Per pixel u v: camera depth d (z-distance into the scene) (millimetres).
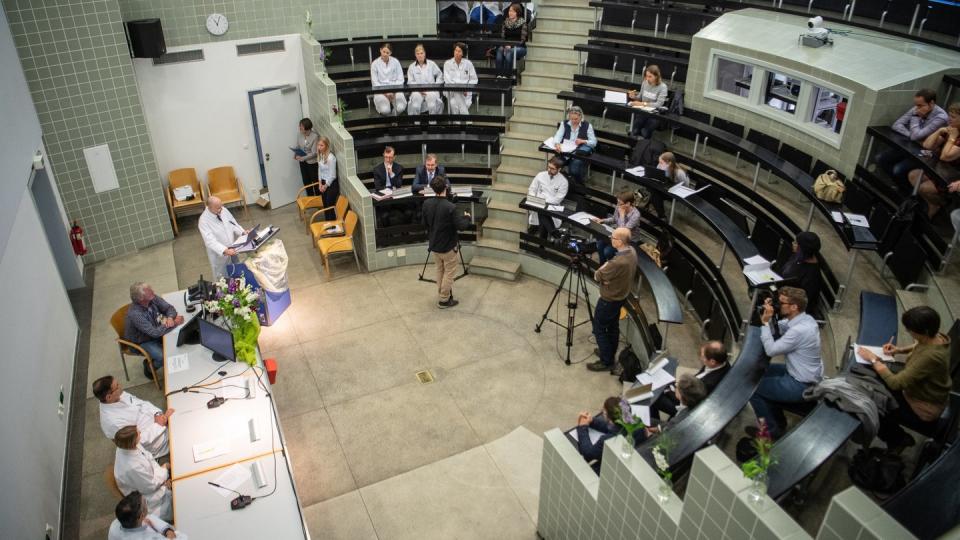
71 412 8273
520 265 11188
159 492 6156
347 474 7414
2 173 7309
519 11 13086
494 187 11891
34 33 9656
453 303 10422
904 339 6879
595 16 13242
